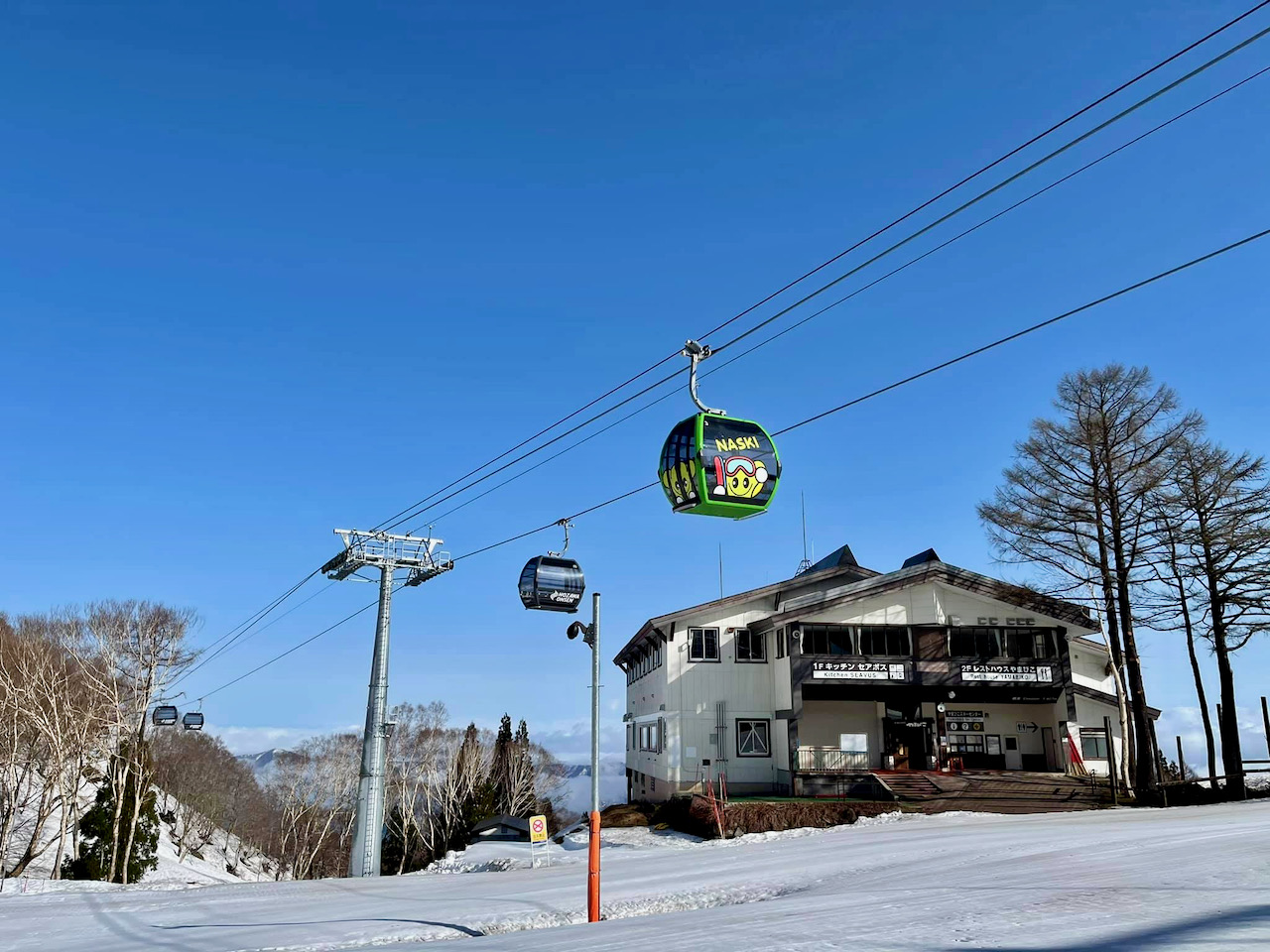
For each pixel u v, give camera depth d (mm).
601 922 13547
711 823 30219
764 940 9562
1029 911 10367
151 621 44938
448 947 11328
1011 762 40719
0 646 44000
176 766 71312
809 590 42156
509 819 60156
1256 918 8828
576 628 15867
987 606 39656
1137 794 33656
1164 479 34719
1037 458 36875
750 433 14188
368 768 31828
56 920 17594
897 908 11539
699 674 40219
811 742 39750
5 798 46281
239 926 15859
